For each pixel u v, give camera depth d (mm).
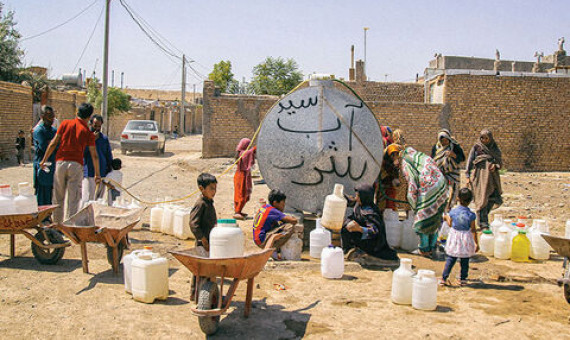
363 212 7078
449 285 6176
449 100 24578
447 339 4465
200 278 4512
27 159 21234
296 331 4578
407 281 5371
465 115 24672
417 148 24766
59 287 5520
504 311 5230
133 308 4973
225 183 16531
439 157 9078
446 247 6160
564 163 24922
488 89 24578
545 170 24922
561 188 16031
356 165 8086
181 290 5617
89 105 7617
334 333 4547
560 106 24703
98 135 8406
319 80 8211
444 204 7410
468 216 6066
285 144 8156
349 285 6059
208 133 24219
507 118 24719
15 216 5984
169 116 53000
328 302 5410
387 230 8133
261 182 16844
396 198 8453
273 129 8219
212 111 24141
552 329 4742
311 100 8172
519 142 24781
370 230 6953
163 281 5219
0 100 19781
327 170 8078
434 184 7371
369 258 7055
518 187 16125
